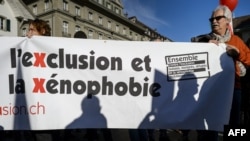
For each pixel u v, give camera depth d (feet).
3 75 11.35
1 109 11.27
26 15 115.55
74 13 152.97
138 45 12.02
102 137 20.80
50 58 11.60
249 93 14.34
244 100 14.64
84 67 11.75
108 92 11.78
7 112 11.28
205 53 12.06
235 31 127.44
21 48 11.50
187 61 12.03
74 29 152.05
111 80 11.82
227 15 12.30
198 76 12.02
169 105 11.89
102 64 11.83
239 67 12.28
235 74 12.33
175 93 11.91
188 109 11.91
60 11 143.43
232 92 11.99
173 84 11.96
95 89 11.73
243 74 12.33
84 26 158.30
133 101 11.84
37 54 11.54
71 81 11.62
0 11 106.32
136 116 11.82
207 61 12.03
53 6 143.02
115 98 11.78
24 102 11.32
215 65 12.03
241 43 12.45
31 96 11.35
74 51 11.73
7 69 11.41
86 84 11.69
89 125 11.55
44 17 145.79
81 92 11.65
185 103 11.93
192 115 11.88
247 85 13.96
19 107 11.30
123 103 11.80
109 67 11.85
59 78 11.56
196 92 11.96
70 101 11.56
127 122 11.76
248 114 14.88
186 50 12.07
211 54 12.07
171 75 11.98
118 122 11.74
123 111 11.78
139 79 11.90
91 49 11.84
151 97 11.91
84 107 11.60
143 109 11.84
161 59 12.01
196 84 11.98
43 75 11.49
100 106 11.69
